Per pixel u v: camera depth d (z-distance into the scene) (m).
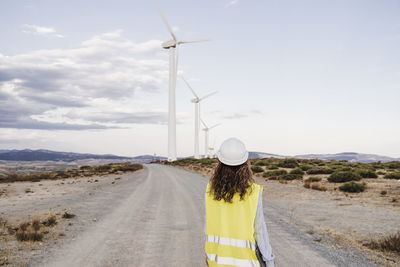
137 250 5.91
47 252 5.66
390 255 5.76
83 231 7.46
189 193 16.05
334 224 8.80
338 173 21.66
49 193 15.99
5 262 5.00
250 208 1.94
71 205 11.64
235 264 1.92
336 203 12.83
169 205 11.93
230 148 2.00
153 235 7.17
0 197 14.29
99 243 6.39
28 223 7.82
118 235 7.14
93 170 44.19
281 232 7.70
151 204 12.16
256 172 33.12
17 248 5.83
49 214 9.56
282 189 18.36
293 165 41.03
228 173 2.00
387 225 8.60
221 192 1.99
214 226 2.03
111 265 5.02
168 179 26.86
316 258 5.52
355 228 8.27
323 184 20.05
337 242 6.76
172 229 7.82
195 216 9.68
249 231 1.93
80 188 18.75
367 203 12.54
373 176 22.66
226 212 1.99
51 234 7.03
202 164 54.44
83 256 5.48
